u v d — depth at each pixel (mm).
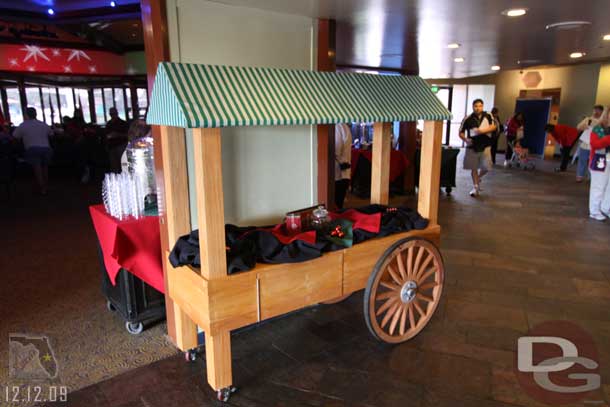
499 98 12703
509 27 3156
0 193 6875
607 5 2498
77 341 2520
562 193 6891
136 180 2490
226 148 2404
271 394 2061
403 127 6648
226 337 1938
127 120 11133
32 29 9375
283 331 2662
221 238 1815
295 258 1998
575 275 3514
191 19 2154
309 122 1925
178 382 2150
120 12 7113
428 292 3215
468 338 2559
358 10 2479
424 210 2646
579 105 10836
